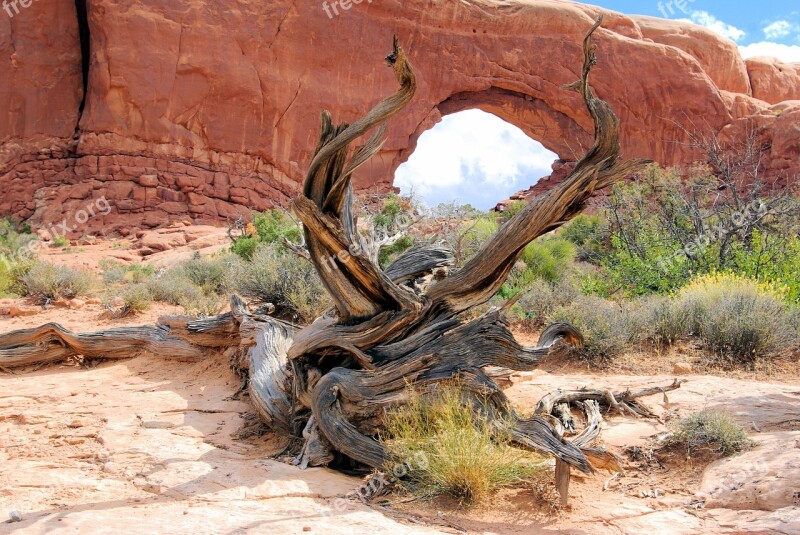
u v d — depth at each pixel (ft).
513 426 14.94
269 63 119.03
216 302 39.99
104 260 72.13
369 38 127.75
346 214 17.29
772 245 39.24
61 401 22.27
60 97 112.47
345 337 17.62
